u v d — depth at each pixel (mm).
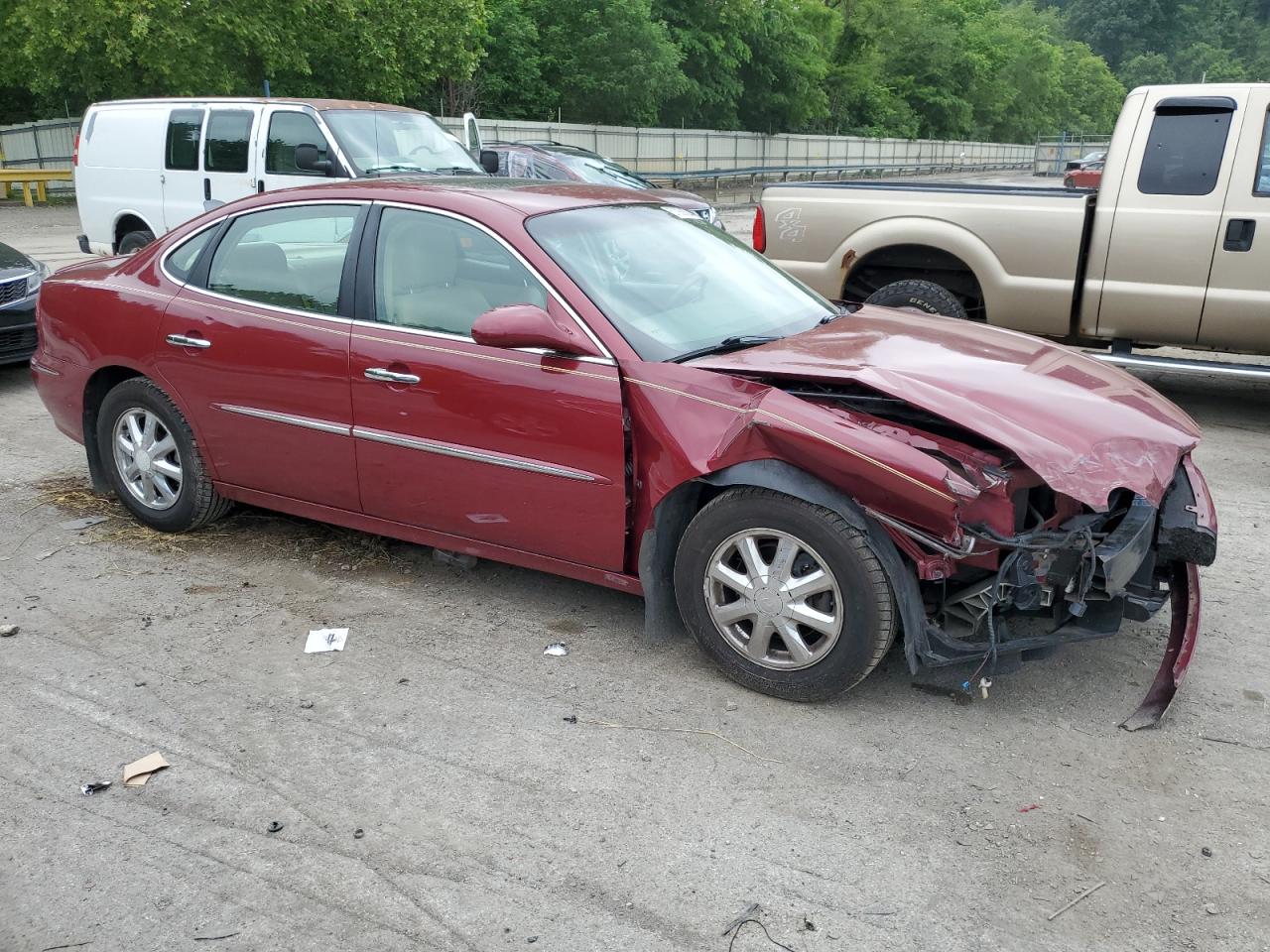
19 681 3648
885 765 3201
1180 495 3758
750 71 49719
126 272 4879
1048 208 7047
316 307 4230
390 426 4055
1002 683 3691
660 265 4141
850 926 2541
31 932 2514
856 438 3178
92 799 3018
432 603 4309
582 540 3766
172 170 10672
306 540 4922
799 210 7797
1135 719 3426
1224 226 6609
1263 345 6727
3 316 7691
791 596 3418
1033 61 87062
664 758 3236
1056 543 3225
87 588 4395
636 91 38531
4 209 23547
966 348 4000
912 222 7438
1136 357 7082
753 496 3428
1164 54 140000
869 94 65562
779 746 3299
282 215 4398
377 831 2889
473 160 10750
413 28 28000
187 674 3715
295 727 3398
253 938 2500
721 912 2586
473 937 2506
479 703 3549
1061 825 2924
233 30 24016
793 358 3654
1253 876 2727
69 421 5137
